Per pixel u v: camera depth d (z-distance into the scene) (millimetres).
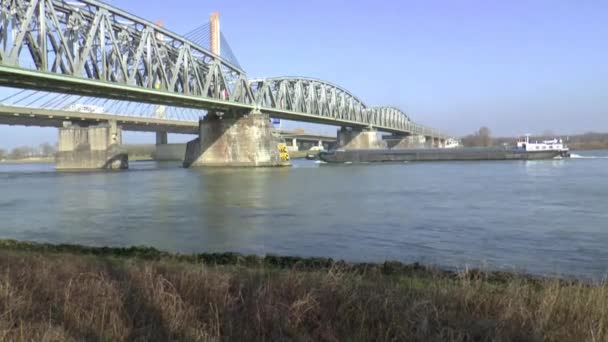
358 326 6715
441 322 6738
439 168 104375
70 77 67688
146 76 91938
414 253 22672
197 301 7625
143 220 34750
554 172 82875
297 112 143375
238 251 23266
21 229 31609
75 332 6477
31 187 69625
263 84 135875
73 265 10477
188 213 38156
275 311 6953
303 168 117188
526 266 19672
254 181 73812
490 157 136625
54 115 125688
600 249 23312
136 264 10820
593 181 62844
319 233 28281
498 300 7477
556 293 7438
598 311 6797
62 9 69750
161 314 6934
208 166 131375
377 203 43219
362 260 20969
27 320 6836
